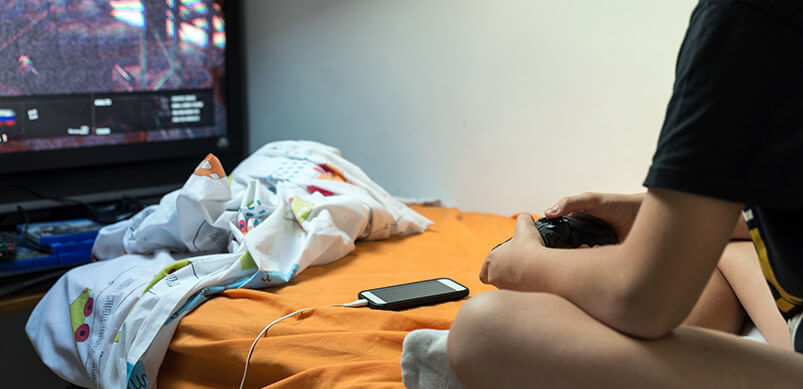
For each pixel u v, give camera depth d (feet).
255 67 8.86
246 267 4.12
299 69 8.25
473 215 6.32
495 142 6.34
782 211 1.90
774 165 1.74
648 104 5.20
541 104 5.92
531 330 2.04
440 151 6.86
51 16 6.88
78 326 4.23
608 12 5.36
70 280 4.61
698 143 1.76
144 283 4.14
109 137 7.45
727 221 1.79
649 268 1.82
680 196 1.79
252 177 5.46
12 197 6.98
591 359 1.95
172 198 4.83
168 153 7.93
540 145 5.98
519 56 6.02
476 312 2.14
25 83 6.79
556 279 2.16
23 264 5.56
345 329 3.36
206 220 4.63
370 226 5.06
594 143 5.59
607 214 2.97
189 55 7.97
